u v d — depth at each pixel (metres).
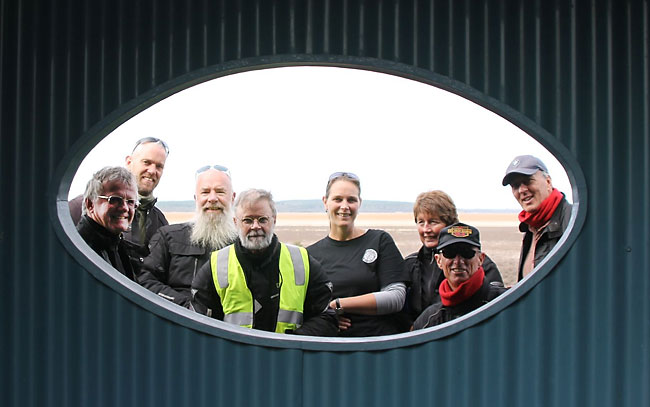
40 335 2.80
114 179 3.16
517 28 2.71
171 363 2.80
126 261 3.38
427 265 3.50
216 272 3.12
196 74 2.75
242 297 3.09
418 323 3.26
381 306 3.31
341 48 2.73
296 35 2.73
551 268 2.73
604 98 2.71
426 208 3.47
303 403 2.79
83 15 2.77
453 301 3.15
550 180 3.40
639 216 2.71
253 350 2.79
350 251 3.52
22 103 2.77
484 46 2.72
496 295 3.25
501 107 2.72
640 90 2.70
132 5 2.76
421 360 2.78
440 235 3.18
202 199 3.47
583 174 2.71
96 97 2.77
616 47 2.71
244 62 2.74
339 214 3.53
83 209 3.19
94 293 2.79
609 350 2.73
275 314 3.10
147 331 2.80
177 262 3.40
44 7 2.77
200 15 2.75
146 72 2.77
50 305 2.79
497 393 2.77
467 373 2.77
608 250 2.71
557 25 2.71
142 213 3.67
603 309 2.73
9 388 2.81
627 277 2.71
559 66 2.71
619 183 2.71
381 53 2.73
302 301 3.15
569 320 2.74
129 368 2.80
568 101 2.71
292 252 3.17
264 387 2.79
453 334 2.77
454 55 2.72
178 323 2.78
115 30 2.77
